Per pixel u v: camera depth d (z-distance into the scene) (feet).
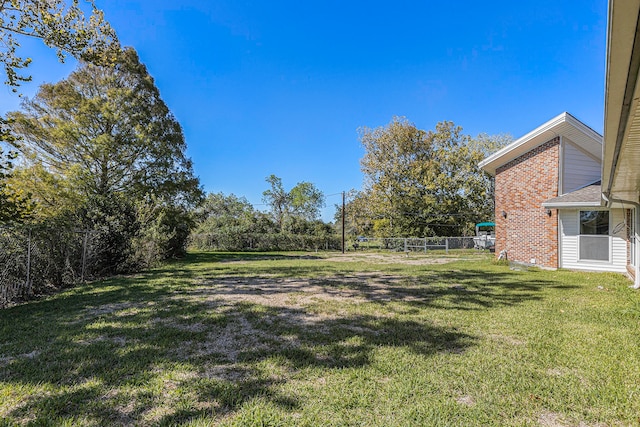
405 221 97.66
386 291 25.02
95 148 50.67
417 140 102.53
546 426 7.64
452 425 7.65
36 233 25.67
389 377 10.18
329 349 12.53
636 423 7.72
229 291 25.07
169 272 38.19
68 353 11.96
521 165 42.80
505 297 22.57
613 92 9.48
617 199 26.32
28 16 25.75
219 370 10.65
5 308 20.22
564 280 30.01
